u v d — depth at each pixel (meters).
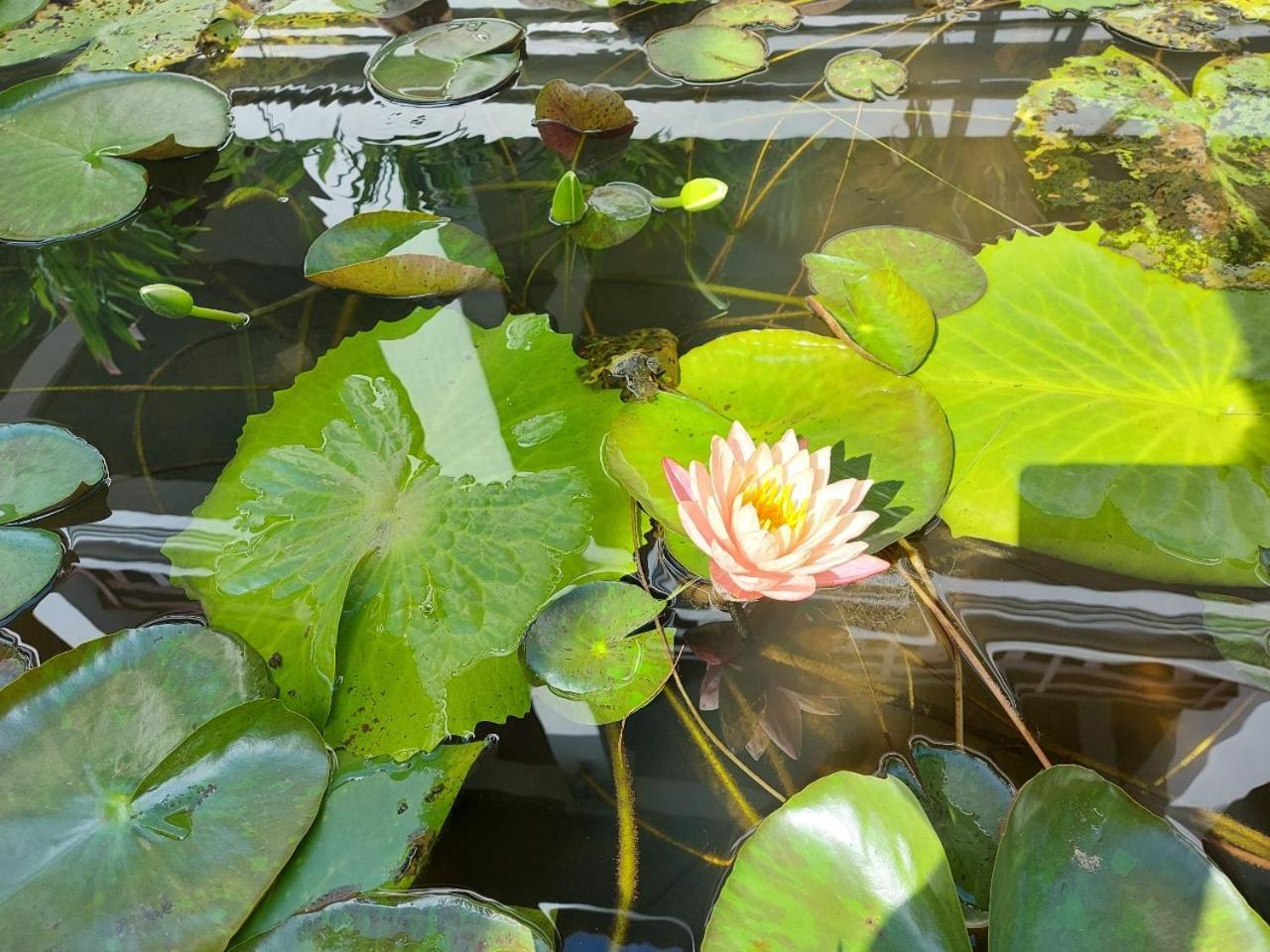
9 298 0.87
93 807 0.58
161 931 0.55
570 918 0.57
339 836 0.59
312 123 1.01
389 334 0.81
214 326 0.84
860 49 1.07
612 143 0.98
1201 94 0.97
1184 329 0.77
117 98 1.00
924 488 0.68
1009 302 0.79
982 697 0.63
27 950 0.54
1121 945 0.52
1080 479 0.70
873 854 0.55
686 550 0.67
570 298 0.83
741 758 0.62
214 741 0.60
